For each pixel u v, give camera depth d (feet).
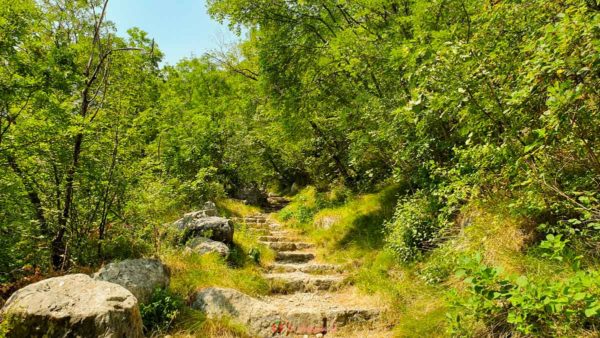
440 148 19.35
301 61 30.76
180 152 40.65
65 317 11.21
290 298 20.22
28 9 16.70
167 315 15.16
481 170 12.75
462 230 16.94
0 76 15.56
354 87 28.43
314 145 43.78
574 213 12.39
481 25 13.10
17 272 17.15
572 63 8.16
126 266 16.79
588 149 9.23
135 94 22.91
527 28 11.57
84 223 19.36
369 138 24.99
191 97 59.11
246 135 52.08
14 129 17.13
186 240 24.52
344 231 29.84
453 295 9.65
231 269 21.66
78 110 20.62
